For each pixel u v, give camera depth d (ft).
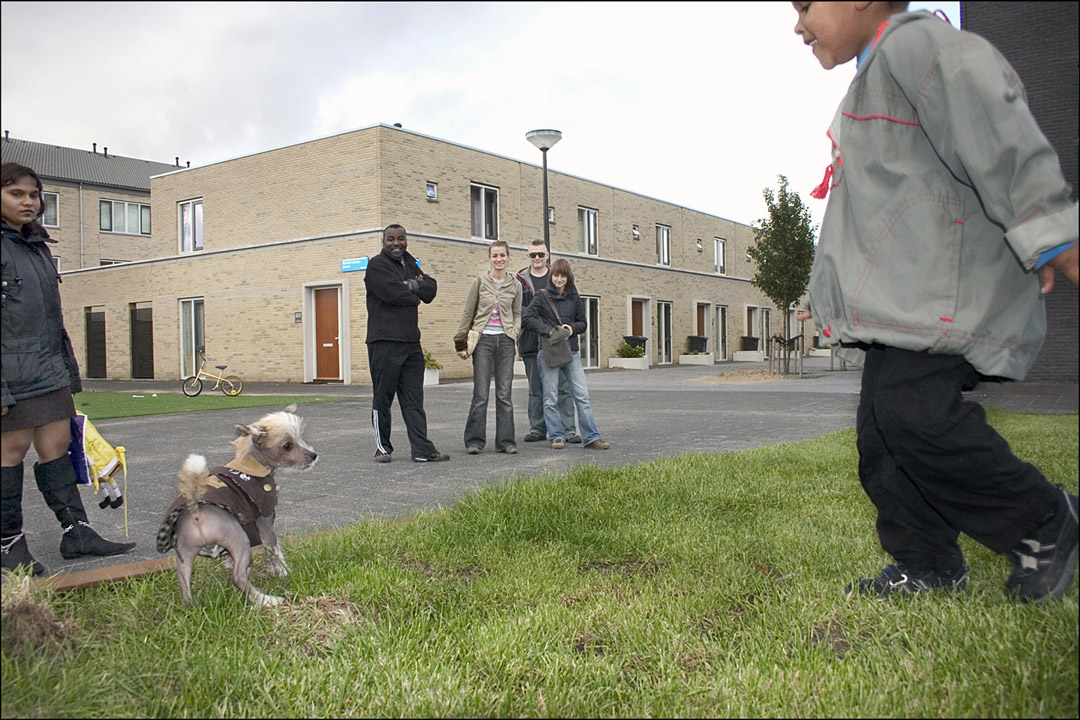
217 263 70.33
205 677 7.16
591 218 84.53
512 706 6.77
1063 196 5.97
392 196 60.70
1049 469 7.13
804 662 7.21
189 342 74.18
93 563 11.30
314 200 63.72
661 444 23.40
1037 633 6.91
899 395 7.52
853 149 7.65
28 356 10.11
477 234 69.10
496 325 22.38
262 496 9.59
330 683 7.10
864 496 14.01
